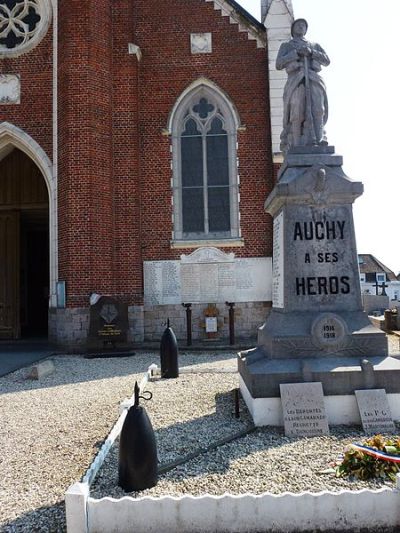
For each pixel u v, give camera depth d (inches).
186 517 160.9
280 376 266.8
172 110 709.9
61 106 657.0
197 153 716.7
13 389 392.8
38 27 684.7
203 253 692.1
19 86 682.2
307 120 324.8
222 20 719.1
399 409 265.0
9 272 781.3
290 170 311.7
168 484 191.2
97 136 645.9
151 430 192.5
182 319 685.3
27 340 749.3
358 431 251.3
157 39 719.1
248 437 247.1
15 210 788.6
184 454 225.1
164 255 693.3
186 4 721.0
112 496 181.6
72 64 645.3
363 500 162.1
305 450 224.8
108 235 648.4
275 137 689.0
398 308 810.2
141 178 703.1
